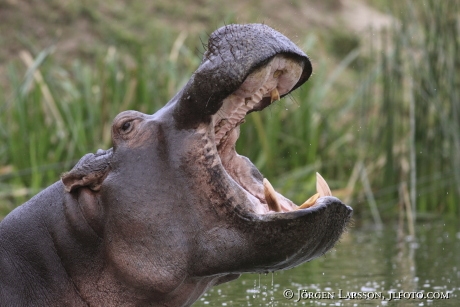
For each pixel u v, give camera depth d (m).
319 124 39.28
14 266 14.98
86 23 51.91
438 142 35.50
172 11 54.28
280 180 36.34
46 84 37.78
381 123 36.81
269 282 22.00
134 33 52.09
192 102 13.63
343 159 38.47
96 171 14.51
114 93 37.56
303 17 57.16
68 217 14.72
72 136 35.72
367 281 21.70
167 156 13.96
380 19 60.19
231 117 14.14
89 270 14.65
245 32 13.42
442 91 34.56
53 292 14.79
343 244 29.08
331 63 53.25
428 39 34.38
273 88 14.18
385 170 35.78
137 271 14.04
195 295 14.65
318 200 13.46
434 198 36.09
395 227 33.44
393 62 35.47
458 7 35.09
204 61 13.57
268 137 36.78
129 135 14.23
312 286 21.17
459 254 25.77
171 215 13.87
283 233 13.31
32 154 34.03
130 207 13.97
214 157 13.73
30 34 50.69
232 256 13.70
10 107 39.09
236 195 13.62
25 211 15.34
